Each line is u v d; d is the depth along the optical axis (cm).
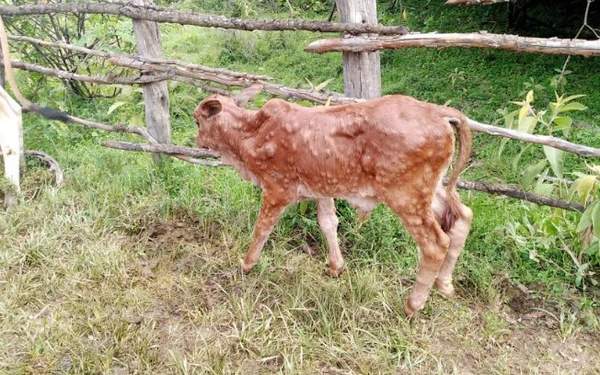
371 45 301
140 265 324
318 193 274
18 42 480
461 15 671
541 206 345
